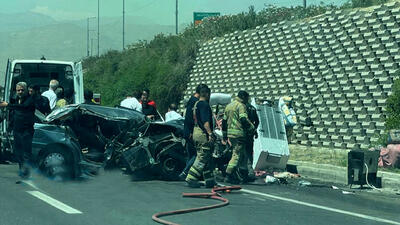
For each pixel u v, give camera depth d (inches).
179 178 579.5
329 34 1008.9
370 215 427.5
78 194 463.5
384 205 479.8
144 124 581.6
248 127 561.9
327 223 387.2
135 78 1563.7
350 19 970.7
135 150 563.2
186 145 556.7
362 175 565.3
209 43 1453.0
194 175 527.5
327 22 1029.2
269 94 1099.3
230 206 435.8
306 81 1010.7
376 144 764.6
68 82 802.2
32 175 552.7
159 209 410.9
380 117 821.2
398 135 642.8
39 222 352.8
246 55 1243.2
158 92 1445.6
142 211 400.5
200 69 1428.4
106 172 574.6
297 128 976.3
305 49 1049.5
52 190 478.6
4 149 676.1
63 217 369.1
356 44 932.6
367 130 829.8
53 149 551.8
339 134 890.1
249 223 374.0
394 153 627.8
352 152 574.6
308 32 1061.1
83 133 595.2
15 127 546.6
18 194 451.2
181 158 578.9
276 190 538.9
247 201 464.1
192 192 499.5
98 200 438.6
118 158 571.2
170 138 580.7
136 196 465.7
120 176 580.4
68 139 556.1
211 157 530.6
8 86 750.5
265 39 1195.9
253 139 619.5
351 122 871.1
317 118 949.2
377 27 902.4
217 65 1355.8
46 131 555.8
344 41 965.8
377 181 585.9
